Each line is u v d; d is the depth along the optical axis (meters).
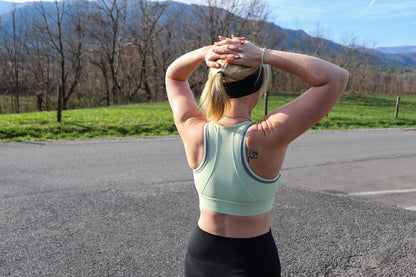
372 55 50.19
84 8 33.47
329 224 4.20
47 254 3.35
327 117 19.41
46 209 4.56
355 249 3.55
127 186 5.68
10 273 3.02
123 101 36.72
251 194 1.24
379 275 3.07
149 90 37.84
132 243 3.62
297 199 5.14
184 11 36.16
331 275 3.07
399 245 3.66
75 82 35.19
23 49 35.25
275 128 1.19
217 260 1.30
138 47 35.88
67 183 5.80
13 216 4.30
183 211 4.56
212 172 1.27
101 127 13.05
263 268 1.29
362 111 26.52
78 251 3.43
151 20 35.41
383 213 4.61
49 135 11.48
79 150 8.82
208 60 1.26
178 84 1.50
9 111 36.34
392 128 15.97
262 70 1.26
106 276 2.99
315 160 8.15
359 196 5.43
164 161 7.64
